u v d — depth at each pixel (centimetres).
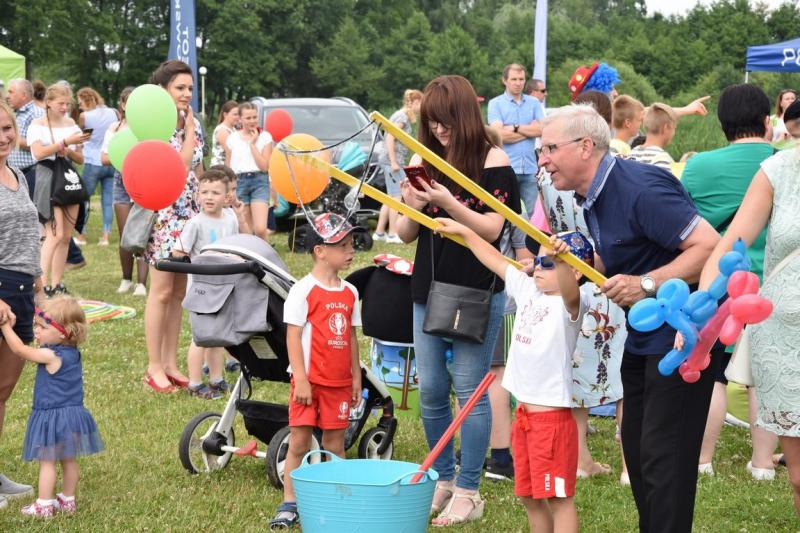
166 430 612
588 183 365
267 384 726
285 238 1491
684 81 5800
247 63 5600
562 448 397
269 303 515
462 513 472
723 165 524
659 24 6588
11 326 470
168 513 478
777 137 1158
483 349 459
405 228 472
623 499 505
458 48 5991
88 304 959
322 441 490
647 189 352
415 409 629
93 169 1418
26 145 1088
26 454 471
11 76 1734
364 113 1623
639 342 368
